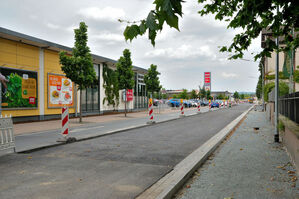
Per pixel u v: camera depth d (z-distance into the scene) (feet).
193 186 13.93
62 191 12.86
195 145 27.14
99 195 12.33
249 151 22.80
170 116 76.28
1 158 20.18
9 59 54.49
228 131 36.40
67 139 28.40
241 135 33.22
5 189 13.12
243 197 12.15
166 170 16.75
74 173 16.08
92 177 15.24
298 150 15.90
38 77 61.77
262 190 13.04
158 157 21.22
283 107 26.12
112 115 82.89
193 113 89.92
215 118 66.95
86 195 12.33
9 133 21.97
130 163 18.75
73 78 54.24
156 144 27.71
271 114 49.65
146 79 102.58
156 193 12.34
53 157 20.76
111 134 36.17
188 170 15.78
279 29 13.48
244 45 13.83
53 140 30.48
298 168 15.87
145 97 125.90
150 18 6.26
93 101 84.28
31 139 31.40
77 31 54.65
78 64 53.93
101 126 47.55
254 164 18.21
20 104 56.85
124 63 77.56
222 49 14.65
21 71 57.11
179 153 22.93
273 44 13.15
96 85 85.81
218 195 12.49
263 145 25.73
